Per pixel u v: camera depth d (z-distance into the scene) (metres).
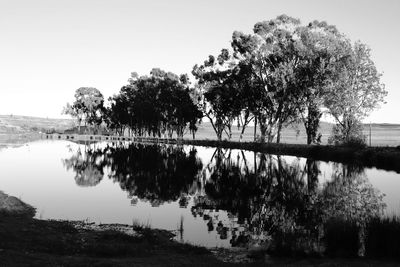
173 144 121.75
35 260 12.33
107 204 27.84
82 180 40.19
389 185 35.59
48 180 39.81
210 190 34.66
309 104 70.38
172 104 128.12
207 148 97.50
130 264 12.64
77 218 23.17
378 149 54.94
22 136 157.50
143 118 144.12
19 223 18.98
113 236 17.72
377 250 15.02
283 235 18.00
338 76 63.75
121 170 49.47
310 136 73.38
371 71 63.25
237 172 47.53
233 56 81.44
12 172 45.97
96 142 130.50
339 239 15.64
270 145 79.31
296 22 74.94
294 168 50.38
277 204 28.08
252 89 80.00
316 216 23.73
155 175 44.84
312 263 13.66
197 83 105.88
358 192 32.38
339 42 67.50
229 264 13.55
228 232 20.36
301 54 68.69
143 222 22.53
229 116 103.25
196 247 16.94
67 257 13.26
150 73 139.38
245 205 27.83
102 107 179.38
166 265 12.96
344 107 62.69
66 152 78.81
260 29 75.44
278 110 77.06
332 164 54.03
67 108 180.75
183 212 25.53
